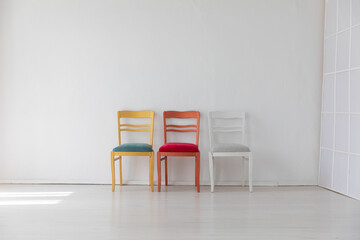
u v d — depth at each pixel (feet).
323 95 14.47
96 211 10.47
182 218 9.84
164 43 14.46
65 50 14.47
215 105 14.49
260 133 14.57
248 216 10.06
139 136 14.51
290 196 12.59
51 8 14.42
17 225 9.14
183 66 14.48
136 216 9.99
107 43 14.47
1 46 14.48
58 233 8.55
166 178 14.20
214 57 14.48
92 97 14.52
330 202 11.75
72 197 12.19
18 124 14.53
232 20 14.44
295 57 14.56
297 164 14.65
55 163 14.56
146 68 14.48
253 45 14.48
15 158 14.56
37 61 14.48
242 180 14.30
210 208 10.87
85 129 14.53
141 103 14.51
